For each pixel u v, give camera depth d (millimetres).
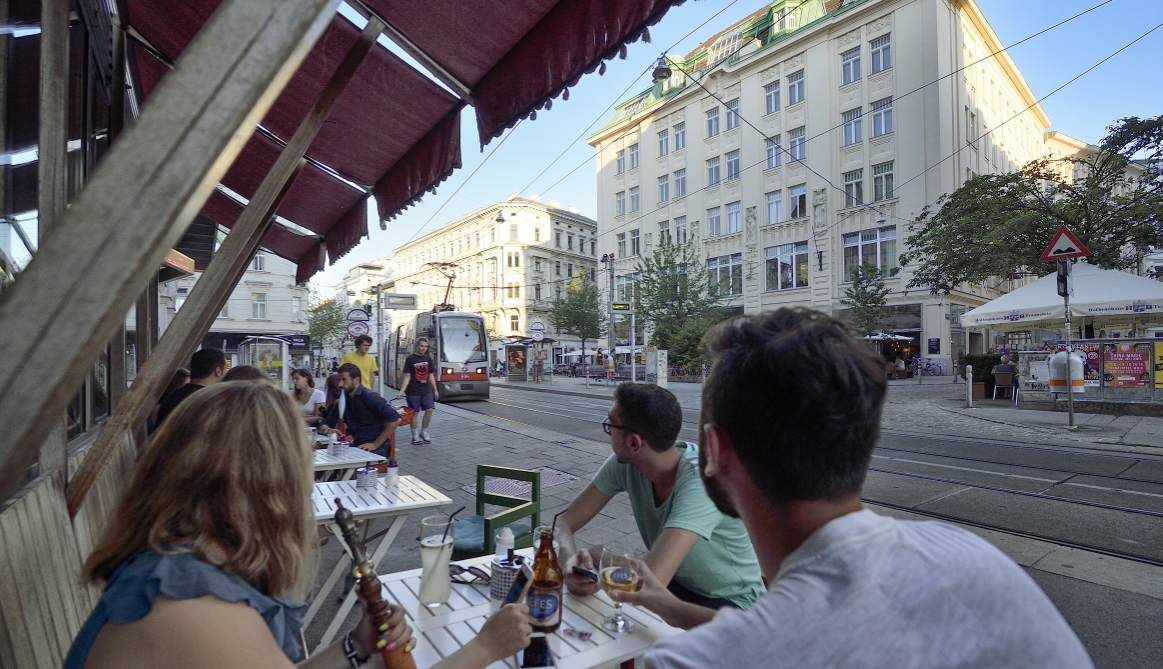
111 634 935
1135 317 16000
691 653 747
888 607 715
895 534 797
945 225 17141
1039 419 11359
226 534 1057
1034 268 16188
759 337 889
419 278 73625
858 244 28000
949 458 8023
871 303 25922
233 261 2092
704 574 2133
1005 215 15984
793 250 30125
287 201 5352
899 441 9531
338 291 93750
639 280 31219
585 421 12969
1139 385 11828
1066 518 5320
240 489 1072
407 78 3527
